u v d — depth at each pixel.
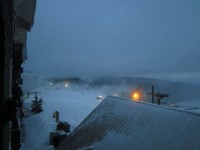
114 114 15.50
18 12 12.20
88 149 13.45
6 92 4.21
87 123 17.34
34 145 26.11
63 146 17.25
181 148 9.26
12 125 10.05
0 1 2.94
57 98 69.50
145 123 12.34
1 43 3.26
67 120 41.47
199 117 10.05
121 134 12.98
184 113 10.88
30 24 14.16
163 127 11.09
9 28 4.71
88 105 60.09
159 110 12.41
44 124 35.50
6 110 4.21
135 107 14.37
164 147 9.94
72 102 63.03
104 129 14.71
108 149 12.64
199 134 9.28
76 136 16.83
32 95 70.94
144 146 10.87
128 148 11.55
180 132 10.07
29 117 39.81
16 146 10.05
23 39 17.56
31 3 11.23
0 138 3.34
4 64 3.38
